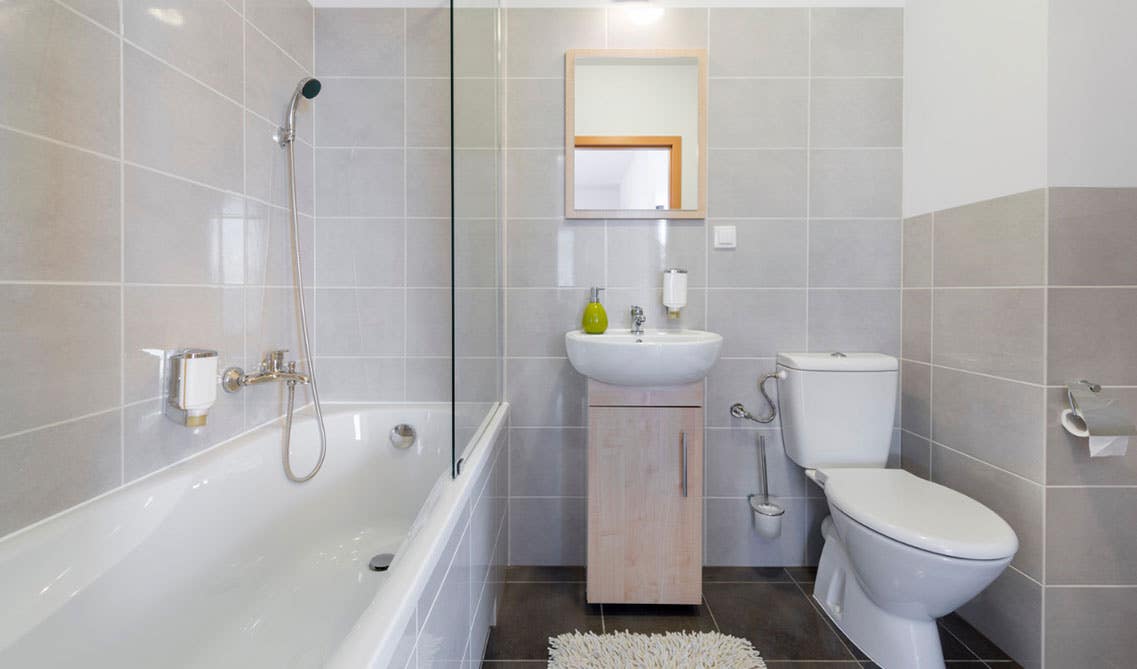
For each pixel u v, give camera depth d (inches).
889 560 47.2
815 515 74.5
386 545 62.4
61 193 36.1
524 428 74.8
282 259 65.2
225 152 54.1
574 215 73.2
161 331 45.6
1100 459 50.4
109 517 37.6
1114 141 49.9
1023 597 53.1
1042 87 50.2
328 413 66.5
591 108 73.0
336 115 72.2
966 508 50.3
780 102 72.9
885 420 66.8
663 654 54.6
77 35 37.1
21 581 31.1
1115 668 50.6
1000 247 55.7
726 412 74.5
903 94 72.7
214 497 47.5
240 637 45.3
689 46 73.0
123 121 41.3
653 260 73.8
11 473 33.0
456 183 41.7
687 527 62.0
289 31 66.1
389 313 73.2
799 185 73.3
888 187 73.1
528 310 74.2
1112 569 50.6
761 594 67.5
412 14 71.9
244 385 56.6
